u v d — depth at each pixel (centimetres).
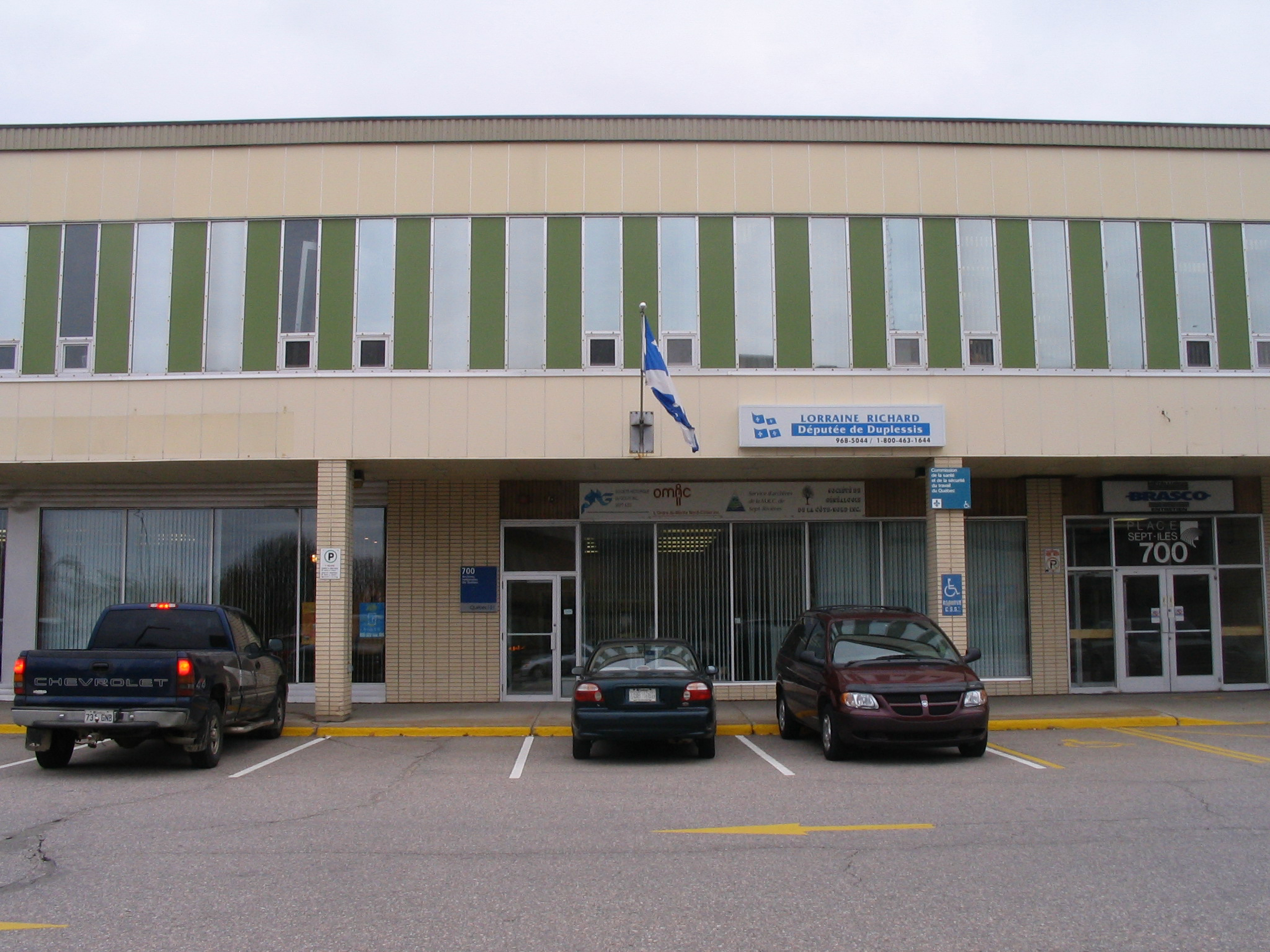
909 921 586
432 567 1764
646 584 1792
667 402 1418
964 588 1541
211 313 1573
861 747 1212
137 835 813
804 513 1797
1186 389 1593
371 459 1541
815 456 1555
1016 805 918
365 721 1512
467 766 1177
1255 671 1850
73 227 1593
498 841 791
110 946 550
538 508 1783
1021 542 1847
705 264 1588
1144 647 1841
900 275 1602
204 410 1550
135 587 1803
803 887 656
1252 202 1645
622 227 1592
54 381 1557
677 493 1792
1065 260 1616
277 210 1591
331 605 1530
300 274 1580
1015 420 1574
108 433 1549
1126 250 1622
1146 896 630
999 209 1619
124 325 1570
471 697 1741
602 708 1191
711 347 1570
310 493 1797
